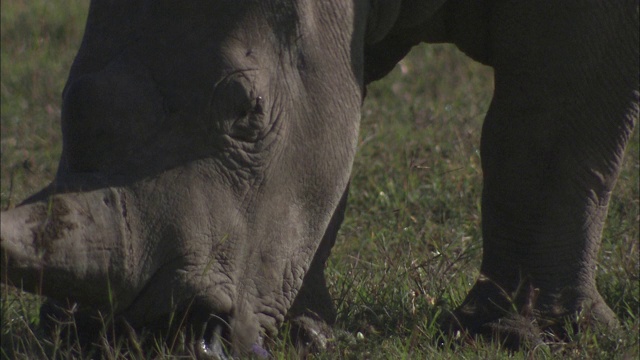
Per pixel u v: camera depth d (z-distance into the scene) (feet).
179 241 33.63
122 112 33.30
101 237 31.50
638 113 49.47
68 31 120.37
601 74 47.26
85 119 33.01
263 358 36.76
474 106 94.84
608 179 49.75
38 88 100.37
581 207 49.55
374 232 64.49
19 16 124.57
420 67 110.22
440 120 89.45
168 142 33.83
